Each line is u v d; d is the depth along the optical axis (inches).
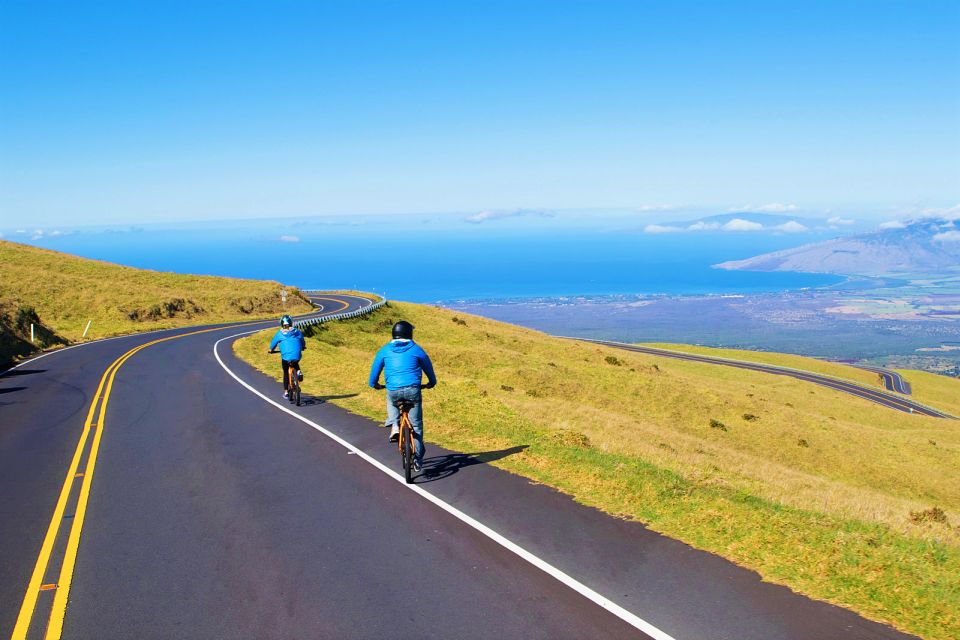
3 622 200.5
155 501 330.0
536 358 1812.3
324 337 1765.5
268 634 189.3
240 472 384.8
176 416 582.9
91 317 1979.6
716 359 3725.4
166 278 2935.5
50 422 567.2
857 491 655.1
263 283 3157.0
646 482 353.4
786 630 188.1
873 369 5083.7
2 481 375.6
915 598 208.8
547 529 277.1
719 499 326.6
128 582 229.5
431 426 530.6
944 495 1222.3
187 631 192.5
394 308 2701.8
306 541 267.1
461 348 1710.1
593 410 966.4
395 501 320.2
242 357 1123.3
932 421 2212.1
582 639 183.2
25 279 2172.7
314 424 533.3
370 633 188.7
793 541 260.4
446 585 221.3
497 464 394.0
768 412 1588.3
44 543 271.6
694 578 225.6
